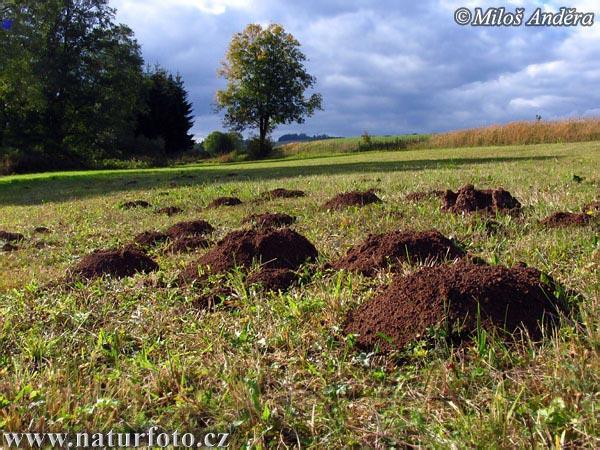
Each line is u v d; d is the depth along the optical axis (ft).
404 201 20.90
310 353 8.57
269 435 6.52
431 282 9.06
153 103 165.68
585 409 6.09
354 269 11.93
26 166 105.29
